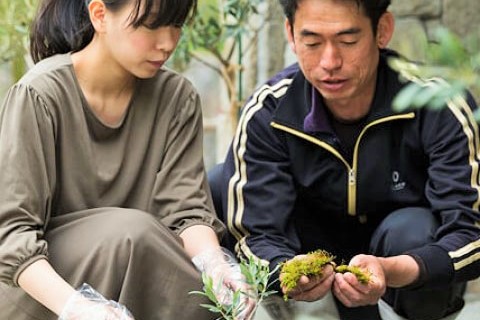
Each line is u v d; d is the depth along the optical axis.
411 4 6.00
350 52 3.73
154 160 3.82
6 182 3.54
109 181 3.73
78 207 3.71
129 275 3.48
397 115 3.92
